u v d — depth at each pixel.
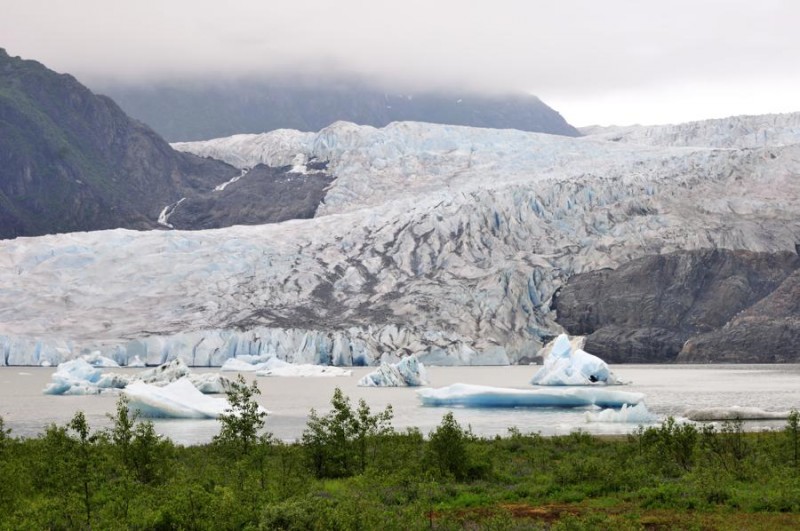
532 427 84.38
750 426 79.19
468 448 53.22
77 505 36.28
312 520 32.91
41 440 54.22
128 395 100.94
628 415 88.94
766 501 38.66
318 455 49.94
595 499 41.34
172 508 34.25
